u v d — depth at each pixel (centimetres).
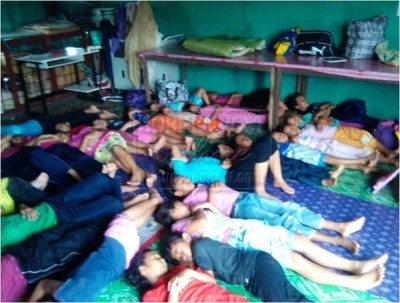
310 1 340
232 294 148
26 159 246
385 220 211
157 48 402
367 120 322
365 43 307
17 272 159
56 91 443
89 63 468
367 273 166
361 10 320
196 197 216
